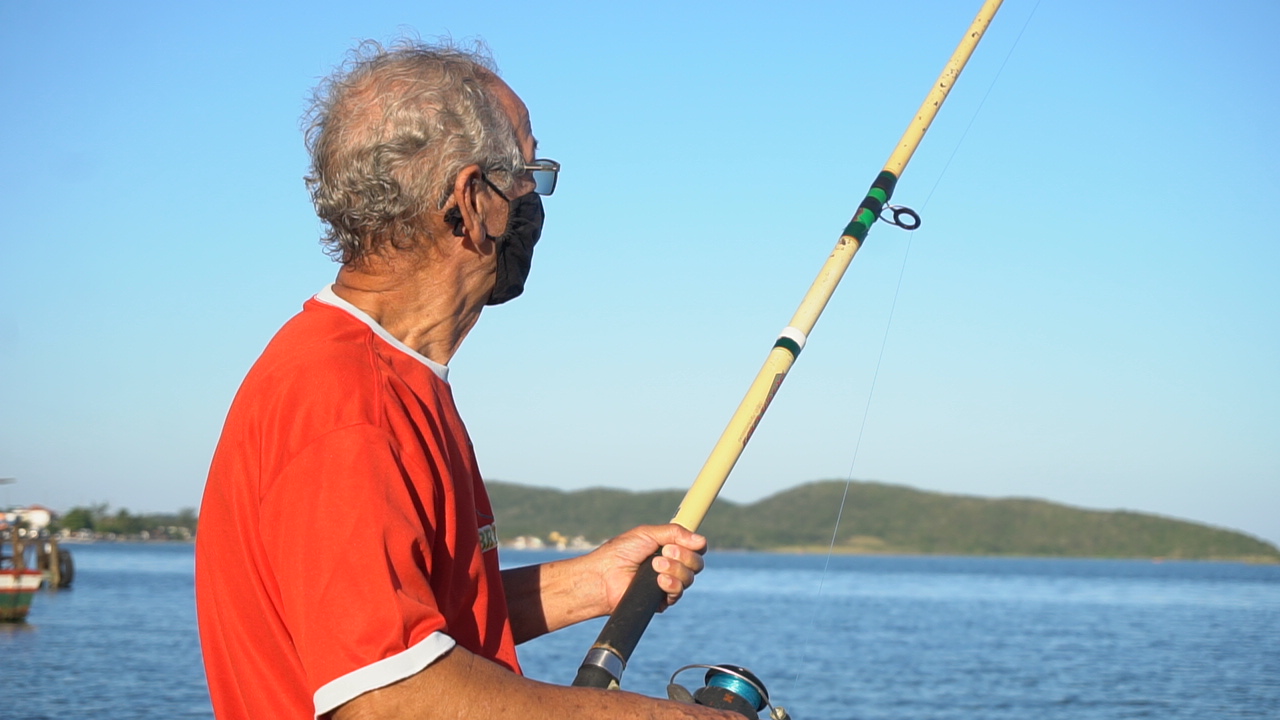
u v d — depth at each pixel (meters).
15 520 38.34
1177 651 31.27
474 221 1.70
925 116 2.32
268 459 1.49
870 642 33.31
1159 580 110.94
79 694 18.75
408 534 1.42
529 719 1.41
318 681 1.35
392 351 1.63
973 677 24.16
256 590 1.51
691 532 2.00
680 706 1.56
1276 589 86.19
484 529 1.74
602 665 1.78
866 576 118.12
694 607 54.09
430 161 1.65
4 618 32.44
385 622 1.34
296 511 1.42
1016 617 48.09
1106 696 21.27
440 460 1.57
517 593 2.09
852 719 18.08
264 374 1.57
